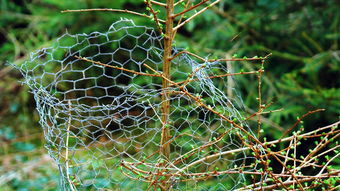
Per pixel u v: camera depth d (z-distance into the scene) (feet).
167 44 5.28
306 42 13.66
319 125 11.07
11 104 14.75
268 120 10.93
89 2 11.91
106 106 5.22
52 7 15.43
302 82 12.31
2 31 16.37
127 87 5.26
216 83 9.82
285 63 13.12
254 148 5.04
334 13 13.51
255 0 14.48
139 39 11.23
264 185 5.43
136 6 12.64
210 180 7.33
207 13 13.26
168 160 5.39
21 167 11.98
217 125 9.33
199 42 13.34
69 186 5.33
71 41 10.48
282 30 13.67
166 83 5.31
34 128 14.30
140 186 5.99
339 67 12.26
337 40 13.57
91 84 10.03
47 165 11.81
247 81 12.26
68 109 5.14
